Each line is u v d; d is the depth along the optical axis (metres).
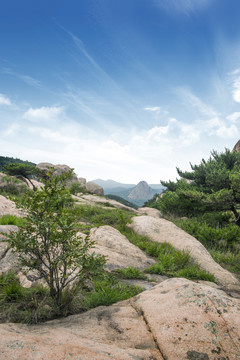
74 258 2.98
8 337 1.71
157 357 1.74
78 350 1.65
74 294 3.08
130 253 7.04
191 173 20.23
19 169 25.95
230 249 9.96
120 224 11.03
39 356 1.52
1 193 16.78
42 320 2.62
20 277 3.80
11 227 5.48
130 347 1.88
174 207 18.45
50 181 3.02
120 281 4.89
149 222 11.03
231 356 1.70
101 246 6.93
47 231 3.06
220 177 15.77
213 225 14.73
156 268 6.04
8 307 2.77
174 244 8.97
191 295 2.44
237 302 2.31
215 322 2.02
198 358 1.70
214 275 6.60
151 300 2.62
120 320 2.32
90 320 2.43
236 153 19.42
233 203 15.27
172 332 1.98
